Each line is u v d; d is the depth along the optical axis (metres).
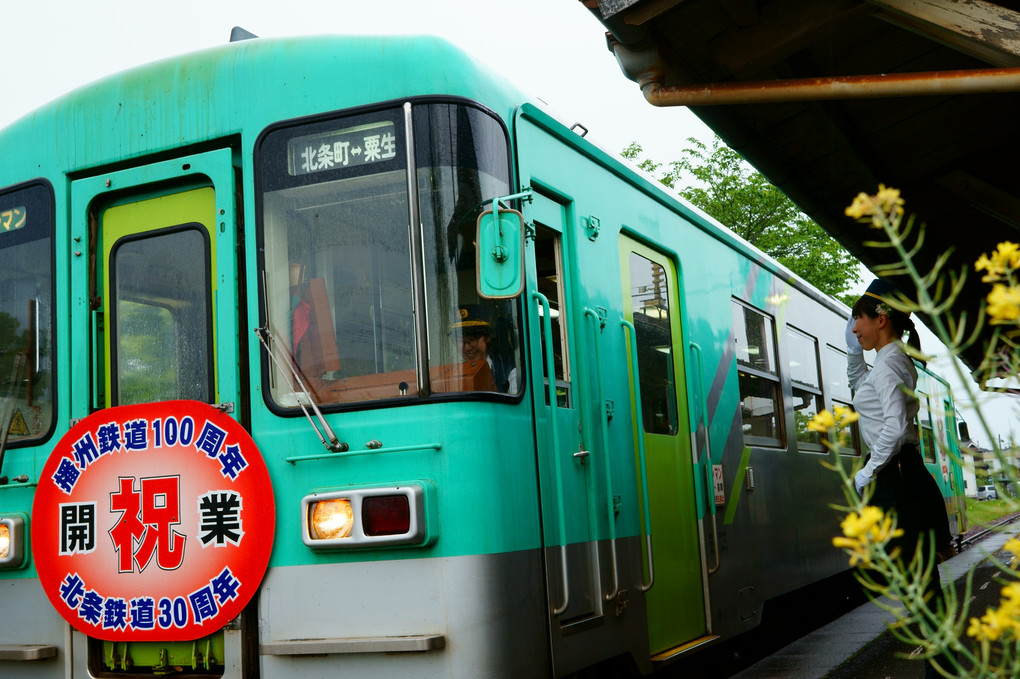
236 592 3.88
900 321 4.46
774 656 6.81
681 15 4.07
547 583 4.07
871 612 9.17
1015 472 2.05
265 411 4.00
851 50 5.25
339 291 4.00
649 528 5.21
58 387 4.38
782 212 23.75
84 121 4.53
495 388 3.93
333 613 3.79
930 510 4.25
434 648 3.61
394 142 4.02
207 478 3.99
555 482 4.28
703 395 6.41
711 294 6.98
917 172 7.07
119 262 4.46
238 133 4.24
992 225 7.89
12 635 4.30
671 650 5.30
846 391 10.97
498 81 4.41
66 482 4.22
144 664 4.07
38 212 4.59
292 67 4.21
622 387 5.23
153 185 4.39
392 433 3.82
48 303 4.50
